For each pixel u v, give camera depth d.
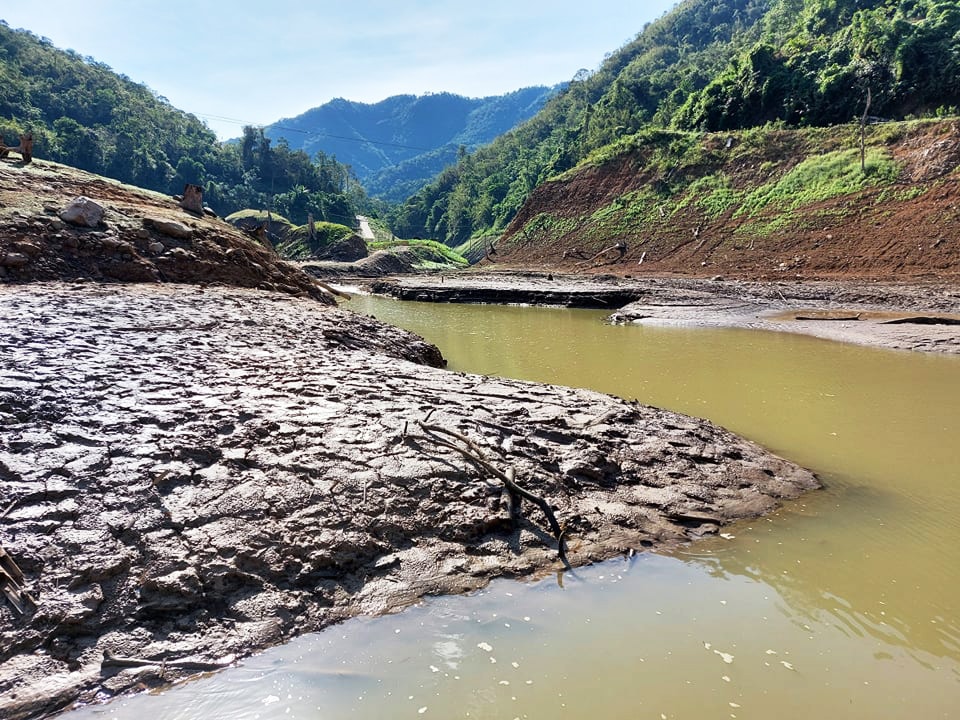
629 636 4.46
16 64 118.38
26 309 11.05
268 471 5.97
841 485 7.20
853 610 4.78
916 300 22.20
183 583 4.66
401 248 61.12
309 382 8.69
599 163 55.09
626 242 44.47
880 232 31.33
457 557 5.33
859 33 47.47
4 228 14.67
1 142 19.62
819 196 36.62
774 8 91.69
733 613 4.74
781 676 4.05
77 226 15.98
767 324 20.53
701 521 6.14
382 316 26.11
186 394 7.67
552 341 18.48
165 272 16.38
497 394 8.87
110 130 113.75
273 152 135.25
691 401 10.98
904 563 5.46
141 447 6.15
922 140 35.47
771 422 9.70
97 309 11.70
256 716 3.73
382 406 7.91
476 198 112.56
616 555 5.54
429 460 6.45
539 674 4.07
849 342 17.17
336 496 5.74
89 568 4.66
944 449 8.46
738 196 41.84
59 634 4.25
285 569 4.95
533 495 6.05
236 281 17.73
